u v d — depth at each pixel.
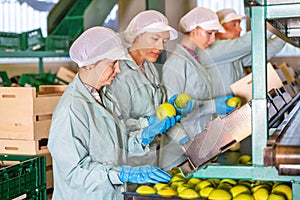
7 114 3.02
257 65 1.83
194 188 2.23
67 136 2.44
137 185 2.37
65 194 2.55
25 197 2.76
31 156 2.95
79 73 2.61
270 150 1.58
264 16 1.80
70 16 6.06
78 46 2.52
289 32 2.73
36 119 3.02
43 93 3.24
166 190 2.13
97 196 2.49
